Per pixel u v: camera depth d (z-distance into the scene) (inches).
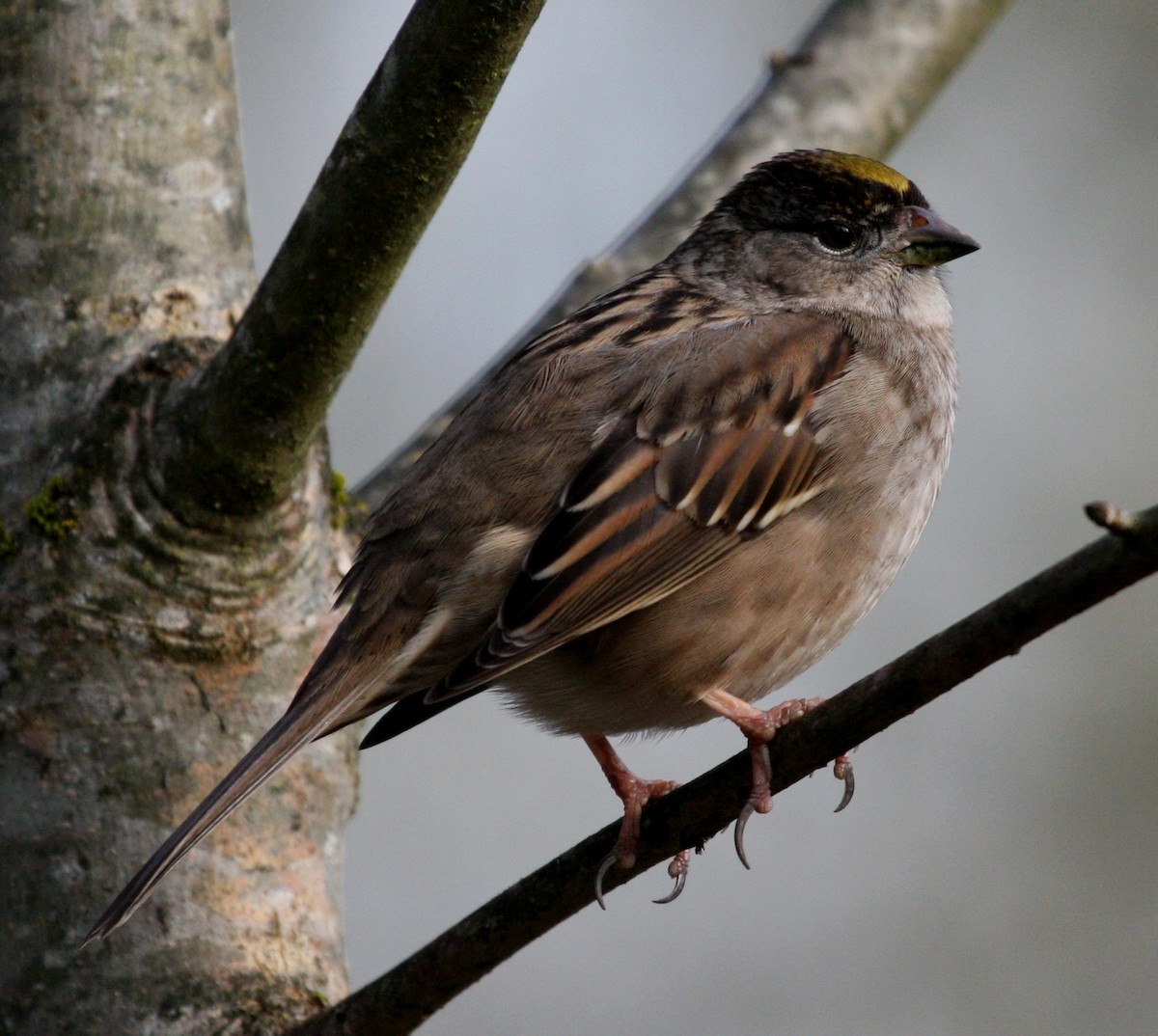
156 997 322.3
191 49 382.9
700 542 346.0
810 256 408.8
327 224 303.9
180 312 362.0
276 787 346.9
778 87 516.7
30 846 328.8
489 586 335.9
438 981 302.4
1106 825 606.9
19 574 339.3
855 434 362.0
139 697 336.8
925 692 266.1
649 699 356.5
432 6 281.7
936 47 526.0
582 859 303.9
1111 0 681.0
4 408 350.3
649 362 357.4
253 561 344.5
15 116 368.5
